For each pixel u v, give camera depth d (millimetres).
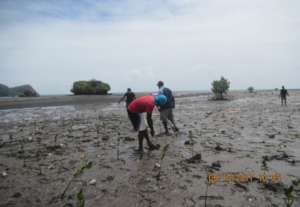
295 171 4871
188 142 7562
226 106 26078
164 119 9375
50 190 4207
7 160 6242
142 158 6051
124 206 3539
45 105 32469
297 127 10781
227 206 3477
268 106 24500
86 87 57125
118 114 19875
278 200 3641
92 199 3795
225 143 7625
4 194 4105
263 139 8219
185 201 3646
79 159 6145
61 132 10758
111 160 5957
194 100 42156
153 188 4156
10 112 23109
